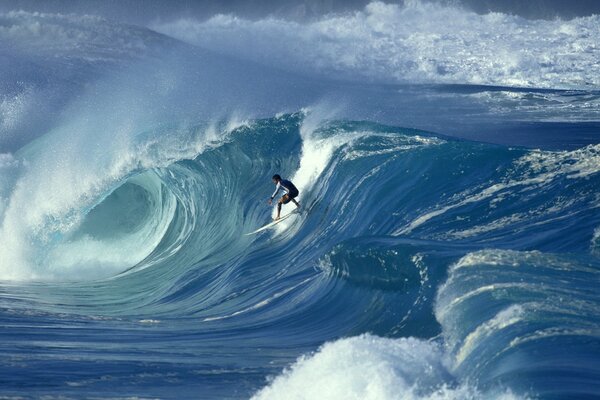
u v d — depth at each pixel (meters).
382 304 37.00
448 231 45.16
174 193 72.38
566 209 43.28
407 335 32.66
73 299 52.91
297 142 67.38
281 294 45.53
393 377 23.39
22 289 56.72
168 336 39.00
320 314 40.16
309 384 24.44
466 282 32.31
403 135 61.66
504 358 23.56
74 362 31.62
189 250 65.75
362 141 60.56
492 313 28.06
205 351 35.00
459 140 58.41
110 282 60.25
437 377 23.95
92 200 74.25
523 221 43.34
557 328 24.95
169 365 31.72
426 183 51.25
